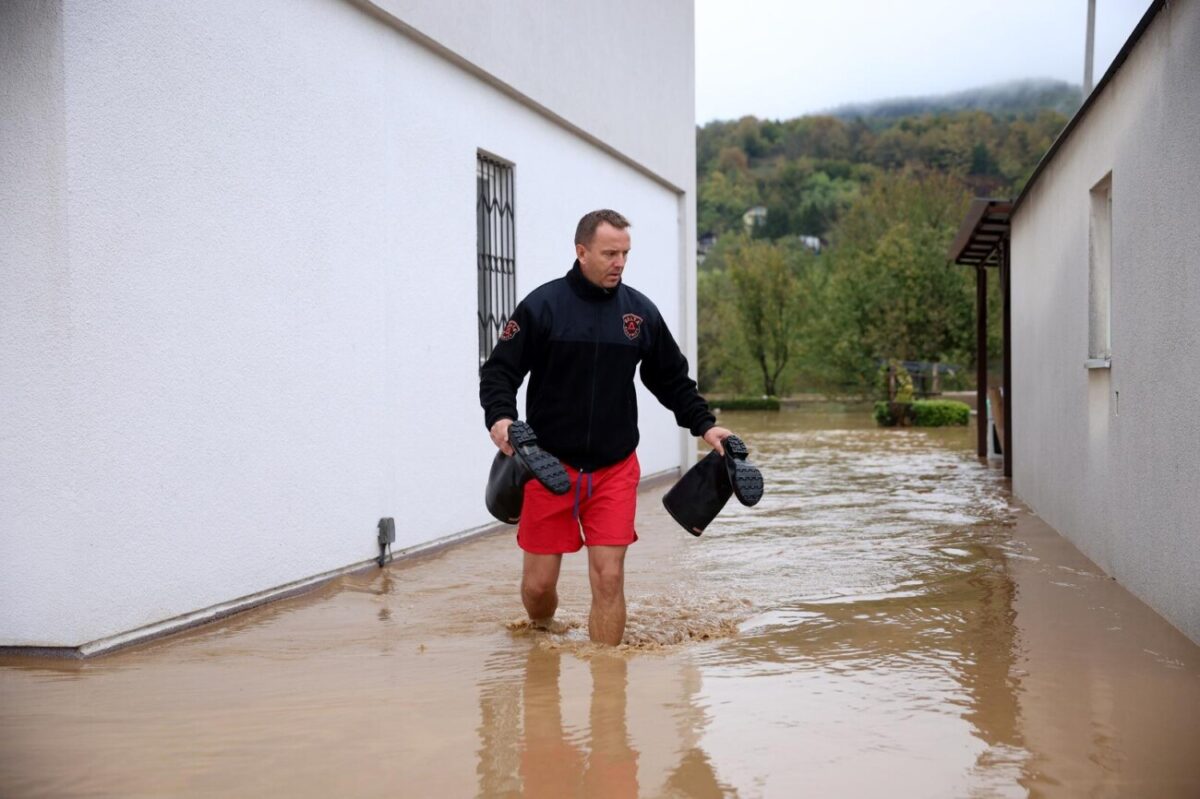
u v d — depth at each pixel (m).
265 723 3.50
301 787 2.93
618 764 3.10
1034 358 9.26
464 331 8.01
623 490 4.61
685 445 13.79
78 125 4.34
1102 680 3.98
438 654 4.46
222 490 5.27
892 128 122.19
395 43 7.00
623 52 11.47
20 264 4.35
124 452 4.62
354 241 6.50
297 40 5.90
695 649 4.53
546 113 9.51
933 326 37.12
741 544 7.51
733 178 111.25
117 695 3.86
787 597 5.67
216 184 5.21
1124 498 5.83
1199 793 2.85
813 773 3.02
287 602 5.67
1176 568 4.85
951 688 3.88
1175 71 4.75
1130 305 5.62
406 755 3.18
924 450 16.89
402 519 7.09
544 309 4.48
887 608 5.37
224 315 5.28
